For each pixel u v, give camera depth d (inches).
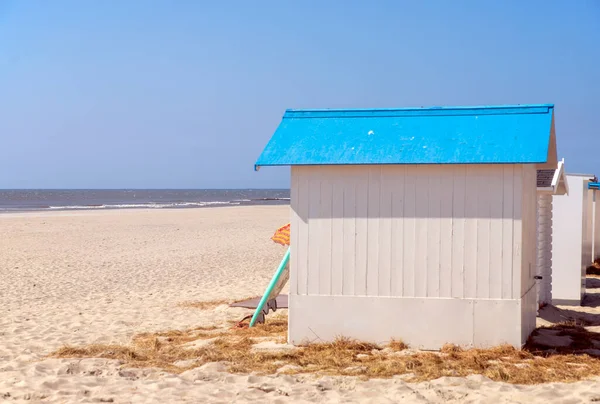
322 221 302.8
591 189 676.7
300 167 304.2
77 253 839.7
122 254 831.7
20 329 380.5
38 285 583.5
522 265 291.6
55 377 257.8
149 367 275.3
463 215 290.0
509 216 285.6
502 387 235.1
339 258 301.3
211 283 593.6
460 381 243.1
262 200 4298.7
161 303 487.5
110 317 424.8
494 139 290.5
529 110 301.6
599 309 447.2
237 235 1123.3
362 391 234.7
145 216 1716.3
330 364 271.3
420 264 294.0
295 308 305.6
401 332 295.4
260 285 577.6
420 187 293.9
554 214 463.8
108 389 241.3
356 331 299.9
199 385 246.4
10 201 3715.6
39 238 1033.5
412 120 311.7
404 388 233.6
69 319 417.4
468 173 289.4
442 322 291.4
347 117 320.2
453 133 299.4
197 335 352.8
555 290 464.1
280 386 242.8
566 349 302.0
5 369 275.7
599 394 220.7
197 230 1233.4
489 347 287.9
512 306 285.1
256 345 310.0
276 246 931.3
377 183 297.9
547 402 216.1
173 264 732.7
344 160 294.7
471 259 289.4
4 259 770.8
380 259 297.6
